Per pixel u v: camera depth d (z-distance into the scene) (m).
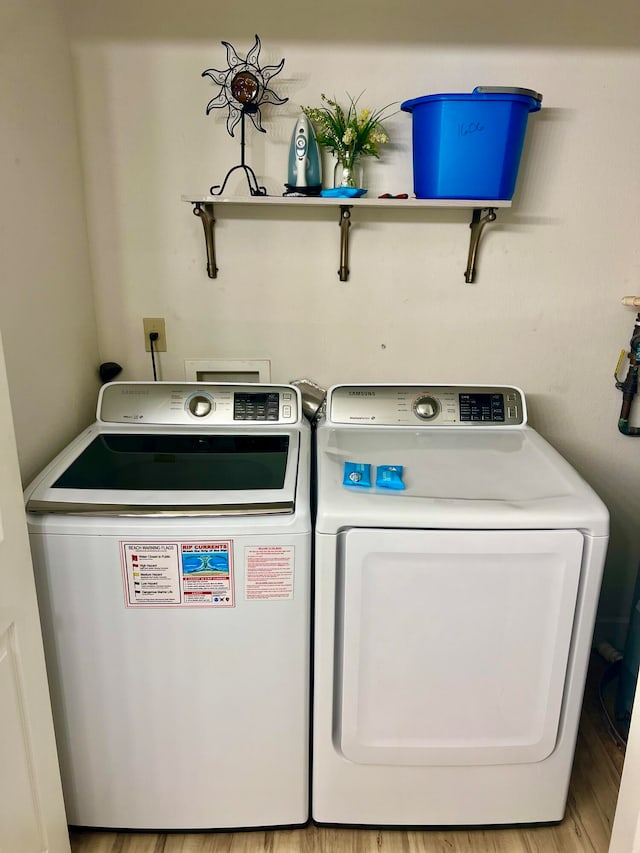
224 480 1.41
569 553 1.30
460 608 1.34
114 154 1.73
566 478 1.43
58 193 1.59
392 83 1.70
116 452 1.56
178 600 1.32
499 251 1.83
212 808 1.50
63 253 1.63
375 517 1.27
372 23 1.65
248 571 1.30
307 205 1.76
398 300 1.87
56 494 1.31
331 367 1.93
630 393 1.91
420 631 1.36
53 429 1.58
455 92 1.70
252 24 1.65
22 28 1.39
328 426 1.70
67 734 1.42
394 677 1.39
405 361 1.93
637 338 1.86
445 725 1.43
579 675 1.41
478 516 1.28
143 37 1.65
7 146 1.33
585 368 1.94
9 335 1.35
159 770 1.46
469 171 1.58
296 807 1.52
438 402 1.71
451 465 1.49
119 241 1.81
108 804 1.50
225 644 1.36
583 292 1.87
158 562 1.29
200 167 1.75
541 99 1.58
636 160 1.75
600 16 1.64
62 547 1.28
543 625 1.36
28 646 1.18
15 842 1.15
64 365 1.64
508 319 1.89
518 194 1.78
